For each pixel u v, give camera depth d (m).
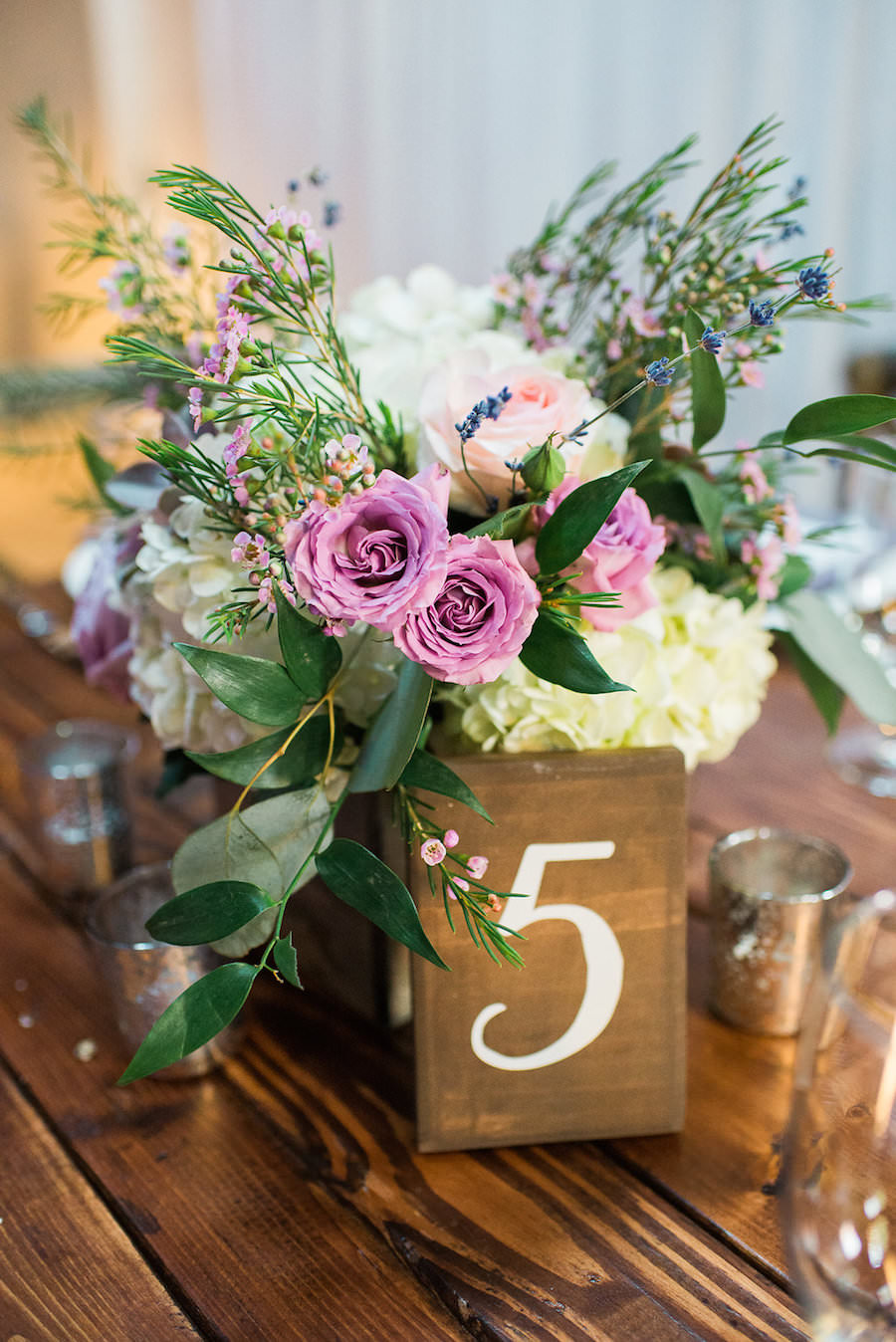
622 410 0.63
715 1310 0.48
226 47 2.71
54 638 1.32
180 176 0.51
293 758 0.52
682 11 2.54
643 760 0.56
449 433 0.53
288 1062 0.65
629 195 0.69
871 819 0.88
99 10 2.66
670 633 0.61
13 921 0.81
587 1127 0.58
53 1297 0.50
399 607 0.45
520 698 0.55
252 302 0.52
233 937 0.51
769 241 0.61
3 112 2.62
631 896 0.56
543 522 0.51
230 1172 0.57
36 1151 0.59
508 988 0.56
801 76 2.54
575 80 2.65
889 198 2.62
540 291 0.68
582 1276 0.50
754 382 0.60
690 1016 0.68
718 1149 0.57
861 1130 0.39
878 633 1.00
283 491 0.52
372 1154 0.58
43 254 2.72
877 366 2.10
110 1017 0.70
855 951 0.43
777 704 1.12
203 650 0.48
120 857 0.83
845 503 1.23
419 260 2.85
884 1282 0.38
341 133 2.75
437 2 2.64
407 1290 0.50
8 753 1.06
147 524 0.58
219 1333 0.48
